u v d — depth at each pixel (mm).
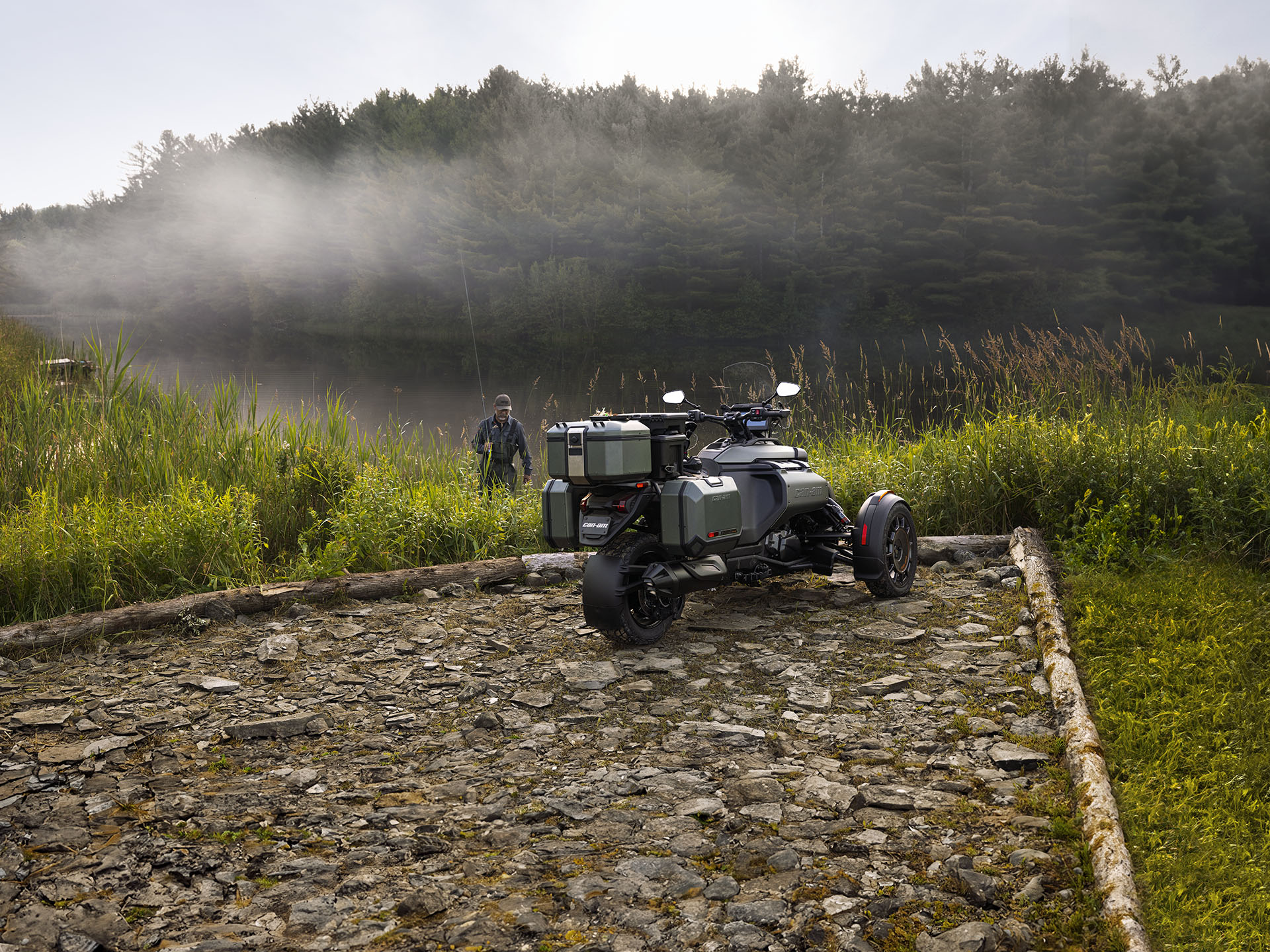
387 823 3201
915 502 7711
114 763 3721
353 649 5168
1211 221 67500
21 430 8047
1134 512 6480
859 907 2604
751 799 3293
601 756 3746
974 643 4953
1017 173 67500
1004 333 61250
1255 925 2404
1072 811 3096
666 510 5133
